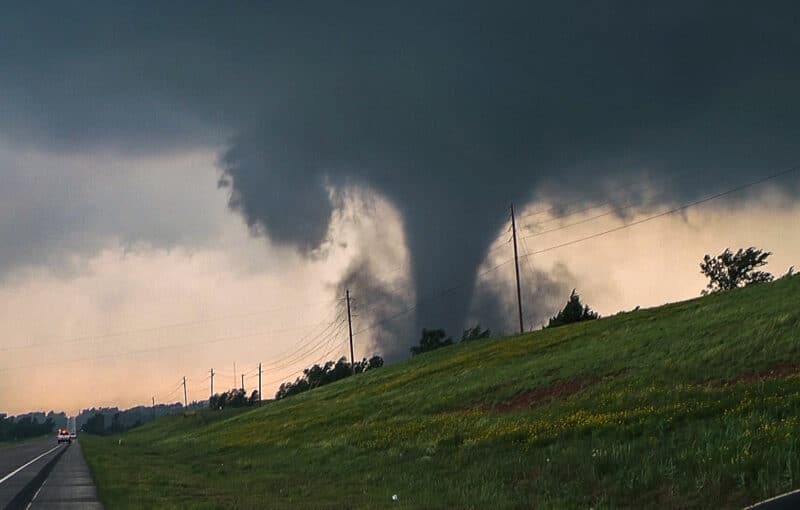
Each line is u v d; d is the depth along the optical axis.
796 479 23.34
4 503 35.75
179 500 35.22
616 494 27.39
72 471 58.66
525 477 33.41
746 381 43.38
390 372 131.62
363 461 50.06
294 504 32.09
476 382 77.81
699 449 28.83
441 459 42.91
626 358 61.25
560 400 54.47
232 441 95.31
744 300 71.69
